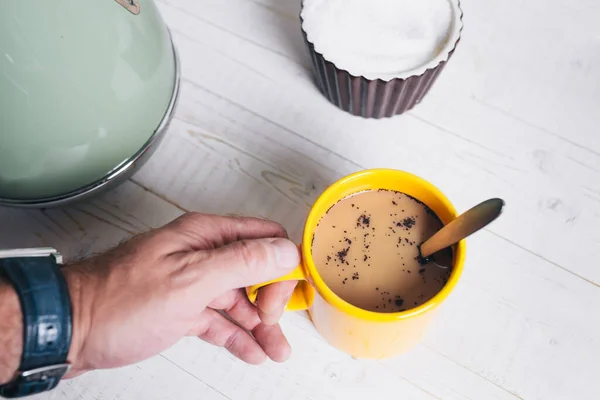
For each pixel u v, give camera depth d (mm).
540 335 484
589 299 491
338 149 542
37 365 385
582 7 578
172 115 507
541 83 556
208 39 583
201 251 416
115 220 529
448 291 387
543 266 500
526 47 568
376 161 536
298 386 482
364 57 486
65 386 485
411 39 489
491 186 525
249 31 586
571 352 479
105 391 484
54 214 532
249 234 456
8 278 382
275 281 418
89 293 406
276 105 558
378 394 478
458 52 570
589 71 558
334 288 424
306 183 532
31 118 419
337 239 437
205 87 565
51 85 412
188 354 492
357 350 448
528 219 514
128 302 406
